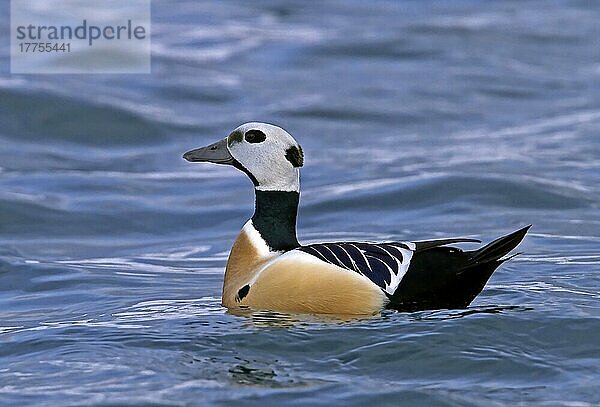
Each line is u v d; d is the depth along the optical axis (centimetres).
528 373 928
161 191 1817
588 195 1717
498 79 2555
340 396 880
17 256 1466
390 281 1010
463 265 1009
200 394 884
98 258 1466
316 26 3019
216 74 2591
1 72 2477
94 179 1867
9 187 1794
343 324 1007
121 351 997
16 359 995
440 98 2406
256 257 1095
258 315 1046
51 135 2117
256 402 866
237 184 1859
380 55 2755
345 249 1045
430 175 1802
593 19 3142
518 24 3056
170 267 1411
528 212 1648
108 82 2462
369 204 1698
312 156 2003
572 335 995
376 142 2098
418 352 957
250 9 3225
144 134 2138
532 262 1324
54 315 1178
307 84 2516
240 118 2247
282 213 1111
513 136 2119
